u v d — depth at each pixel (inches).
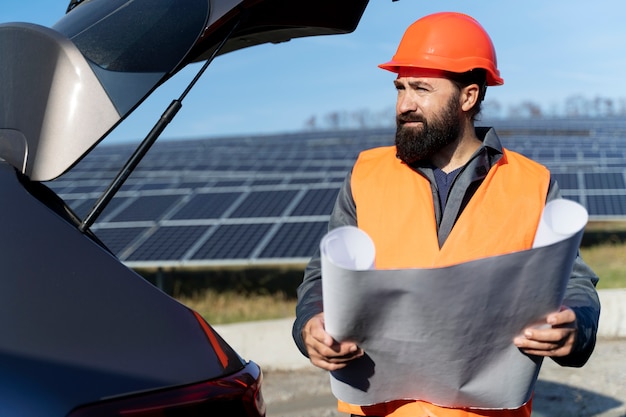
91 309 72.7
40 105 83.9
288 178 716.0
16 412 64.4
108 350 71.1
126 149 1235.9
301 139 1250.0
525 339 89.4
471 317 86.4
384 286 84.1
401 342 89.7
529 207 101.9
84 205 673.6
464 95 105.9
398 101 107.2
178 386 72.5
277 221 556.4
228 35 95.0
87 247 76.6
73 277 73.9
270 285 570.9
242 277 613.9
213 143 1288.1
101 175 850.1
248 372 82.9
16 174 80.6
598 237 713.0
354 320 87.5
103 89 83.0
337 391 98.8
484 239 99.7
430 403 98.1
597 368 255.6
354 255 88.1
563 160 814.5
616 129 1185.4
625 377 243.8
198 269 673.0
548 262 84.3
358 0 124.0
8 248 73.2
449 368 90.9
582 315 94.1
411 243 101.7
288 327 280.5
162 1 92.7
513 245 99.8
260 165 865.5
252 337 278.2
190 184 726.5
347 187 111.3
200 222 575.2
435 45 104.8
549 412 214.5
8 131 86.0
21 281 71.6
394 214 103.9
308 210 577.9
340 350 90.7
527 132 1146.0
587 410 215.5
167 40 88.9
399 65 104.7
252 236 529.7
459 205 103.9
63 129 82.3
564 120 1467.8
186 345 75.9
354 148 1021.2
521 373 92.5
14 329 68.7
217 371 76.8
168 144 1336.1
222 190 672.4
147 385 70.7
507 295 85.7
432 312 85.9
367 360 93.9
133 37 88.7
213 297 509.7
